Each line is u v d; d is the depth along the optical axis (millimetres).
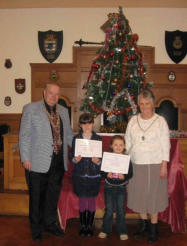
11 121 5656
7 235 2893
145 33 5465
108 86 3840
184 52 5465
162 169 2549
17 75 5625
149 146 2547
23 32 5555
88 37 5512
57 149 2637
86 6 5387
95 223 3229
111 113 3816
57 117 2695
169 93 5656
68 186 3055
